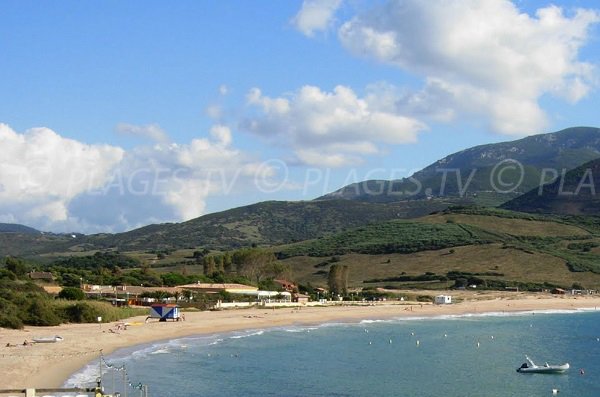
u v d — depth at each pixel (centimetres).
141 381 5888
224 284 16725
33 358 6391
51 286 13838
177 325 10262
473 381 6538
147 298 13825
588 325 13088
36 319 9056
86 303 10194
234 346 8588
